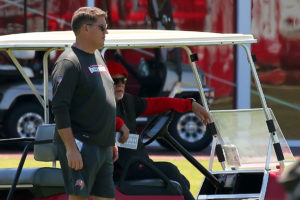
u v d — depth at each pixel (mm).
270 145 19109
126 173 18766
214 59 46031
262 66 46938
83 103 16469
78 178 16438
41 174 18609
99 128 16547
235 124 20672
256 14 46781
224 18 46344
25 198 19047
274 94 47062
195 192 26266
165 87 41125
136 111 20578
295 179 9711
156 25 42906
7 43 18578
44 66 21203
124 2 44719
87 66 16531
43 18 44156
